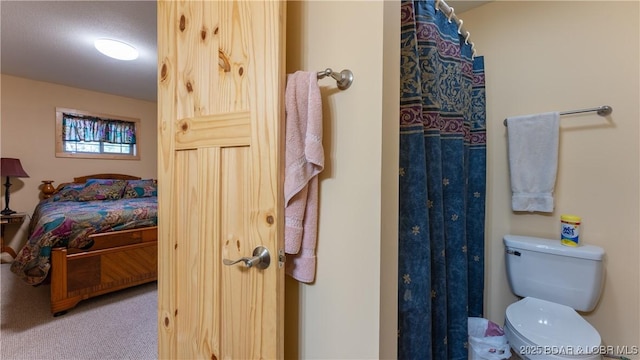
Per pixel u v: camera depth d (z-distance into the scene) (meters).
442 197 1.25
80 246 2.29
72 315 2.21
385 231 0.85
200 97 1.01
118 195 3.83
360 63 0.84
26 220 3.68
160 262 1.17
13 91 3.59
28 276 2.11
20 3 1.98
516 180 1.79
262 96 0.86
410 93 1.08
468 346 1.46
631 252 1.52
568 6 1.67
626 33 1.52
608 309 1.58
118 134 4.43
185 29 1.06
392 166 0.88
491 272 1.95
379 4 0.81
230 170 0.94
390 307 0.88
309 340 0.96
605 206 1.59
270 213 0.85
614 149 1.56
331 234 0.90
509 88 1.87
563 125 1.70
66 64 3.15
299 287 0.98
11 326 2.04
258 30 0.87
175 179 1.10
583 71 1.63
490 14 1.92
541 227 1.78
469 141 1.72
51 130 3.86
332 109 0.89
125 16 2.14
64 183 3.95
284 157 0.86
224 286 0.95
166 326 1.15
